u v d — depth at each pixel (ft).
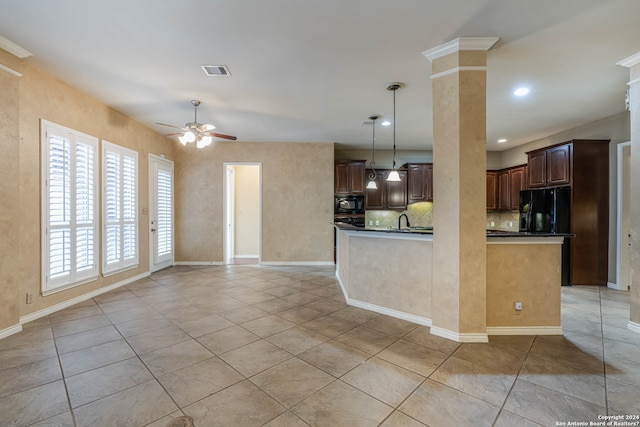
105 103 13.73
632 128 9.71
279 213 21.17
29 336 9.18
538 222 16.80
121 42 8.84
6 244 9.11
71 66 10.29
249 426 5.42
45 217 10.84
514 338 9.12
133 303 12.49
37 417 5.63
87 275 12.82
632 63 9.68
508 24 7.93
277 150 21.21
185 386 6.63
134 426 5.41
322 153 21.33
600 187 15.31
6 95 9.06
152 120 16.28
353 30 8.24
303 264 21.18
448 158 8.93
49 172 11.00
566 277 15.43
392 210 23.44
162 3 7.13
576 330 9.77
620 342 8.87
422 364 7.57
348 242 12.63
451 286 8.95
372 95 12.83
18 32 8.31
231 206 25.25
